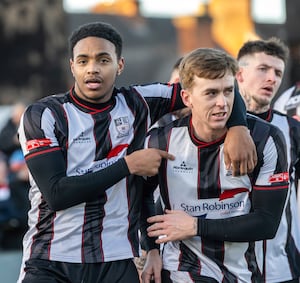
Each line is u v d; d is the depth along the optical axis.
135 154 5.07
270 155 5.20
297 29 15.13
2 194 12.00
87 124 5.30
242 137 5.06
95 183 4.99
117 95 5.50
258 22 15.46
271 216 5.17
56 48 15.59
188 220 5.16
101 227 5.24
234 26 15.50
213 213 5.30
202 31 15.52
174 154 5.30
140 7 15.27
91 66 5.20
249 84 6.54
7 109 15.17
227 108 5.00
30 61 15.59
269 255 5.88
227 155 5.08
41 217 5.29
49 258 5.22
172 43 15.41
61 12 15.48
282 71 6.61
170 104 5.65
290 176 6.17
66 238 5.22
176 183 5.31
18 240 11.91
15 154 12.26
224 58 4.97
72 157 5.25
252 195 5.25
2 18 15.50
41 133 5.17
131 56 15.17
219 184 5.24
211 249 5.30
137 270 5.45
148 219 5.27
